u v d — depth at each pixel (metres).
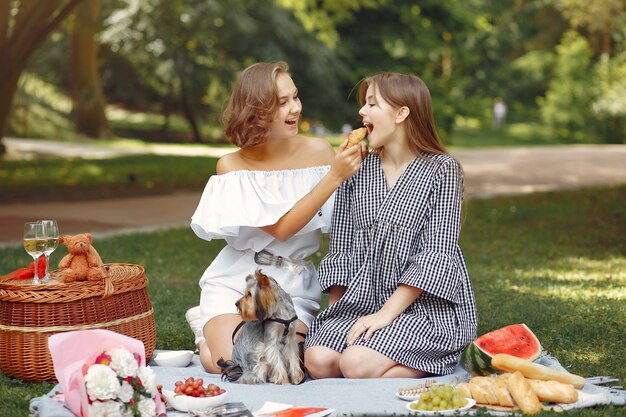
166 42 29.92
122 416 3.78
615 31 38.72
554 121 40.56
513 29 42.50
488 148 35.75
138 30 29.56
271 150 5.02
